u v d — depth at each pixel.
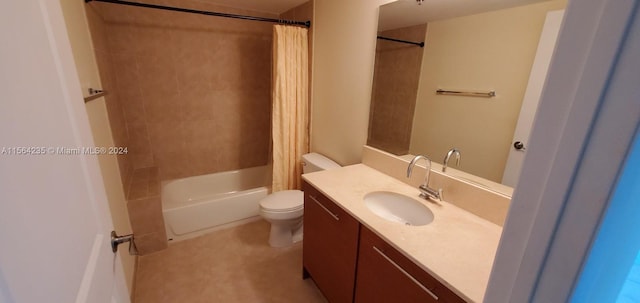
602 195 0.30
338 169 1.83
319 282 1.68
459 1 1.26
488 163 1.24
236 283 1.87
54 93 0.55
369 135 1.89
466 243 1.02
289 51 2.27
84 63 1.43
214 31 2.62
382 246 1.09
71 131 0.62
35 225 0.42
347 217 1.30
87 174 0.69
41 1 0.54
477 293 0.78
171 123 2.69
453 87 1.34
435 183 1.44
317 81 2.33
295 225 2.30
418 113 1.54
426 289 0.90
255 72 2.94
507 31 1.11
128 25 2.29
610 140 0.29
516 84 1.11
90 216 0.67
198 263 2.05
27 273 0.39
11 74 0.39
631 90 0.27
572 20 0.30
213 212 2.42
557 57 0.31
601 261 0.34
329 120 2.25
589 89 0.29
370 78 1.79
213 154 2.99
